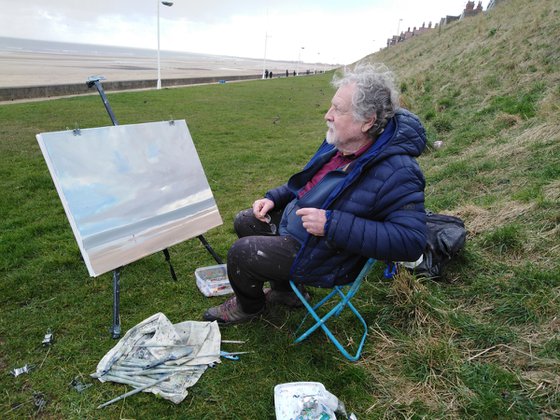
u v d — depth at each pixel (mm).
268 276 2264
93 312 2742
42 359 2320
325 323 2602
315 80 31016
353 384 2133
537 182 3711
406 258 1955
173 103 14352
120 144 2631
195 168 3076
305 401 1885
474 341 2295
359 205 1990
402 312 2578
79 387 2125
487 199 3766
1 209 4469
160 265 3350
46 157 2277
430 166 5258
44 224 4047
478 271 2844
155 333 2344
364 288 2945
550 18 8781
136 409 2004
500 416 1854
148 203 2701
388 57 29844
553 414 1810
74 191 2340
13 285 3004
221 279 3088
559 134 4422
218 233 4062
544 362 2037
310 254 2115
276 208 2650
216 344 2359
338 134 2014
